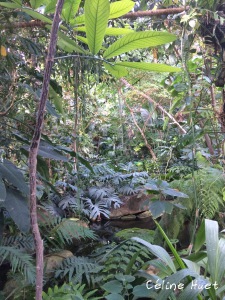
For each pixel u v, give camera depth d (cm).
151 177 328
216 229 127
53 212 240
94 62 154
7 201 87
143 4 171
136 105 333
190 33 164
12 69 129
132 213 299
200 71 187
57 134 258
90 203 304
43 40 158
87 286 169
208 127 210
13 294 162
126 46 88
